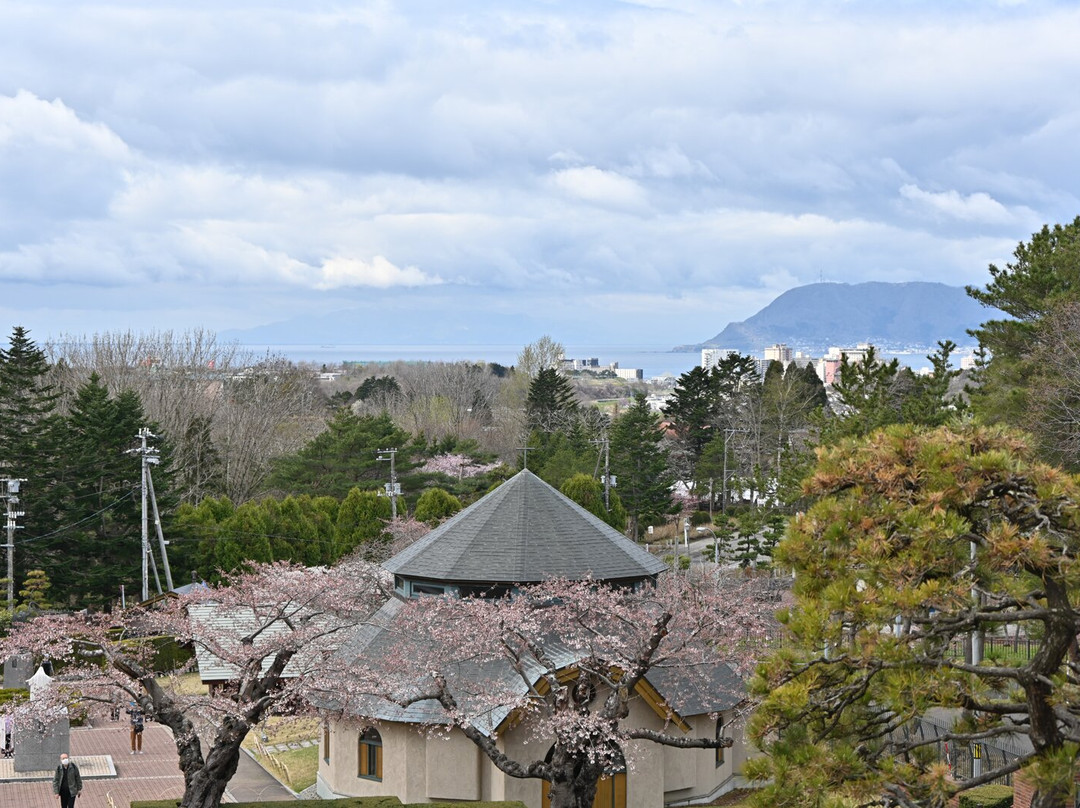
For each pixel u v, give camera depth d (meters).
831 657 17.05
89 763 39.44
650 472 92.19
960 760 31.50
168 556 70.81
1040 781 15.00
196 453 92.25
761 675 17.62
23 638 29.41
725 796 36.72
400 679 32.06
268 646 29.34
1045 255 51.38
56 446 70.50
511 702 29.17
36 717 29.08
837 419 63.28
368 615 36.16
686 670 32.91
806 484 18.28
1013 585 17.17
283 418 117.19
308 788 38.34
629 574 36.47
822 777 16.38
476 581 35.16
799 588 17.69
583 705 28.66
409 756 33.53
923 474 17.27
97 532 72.06
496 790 32.47
